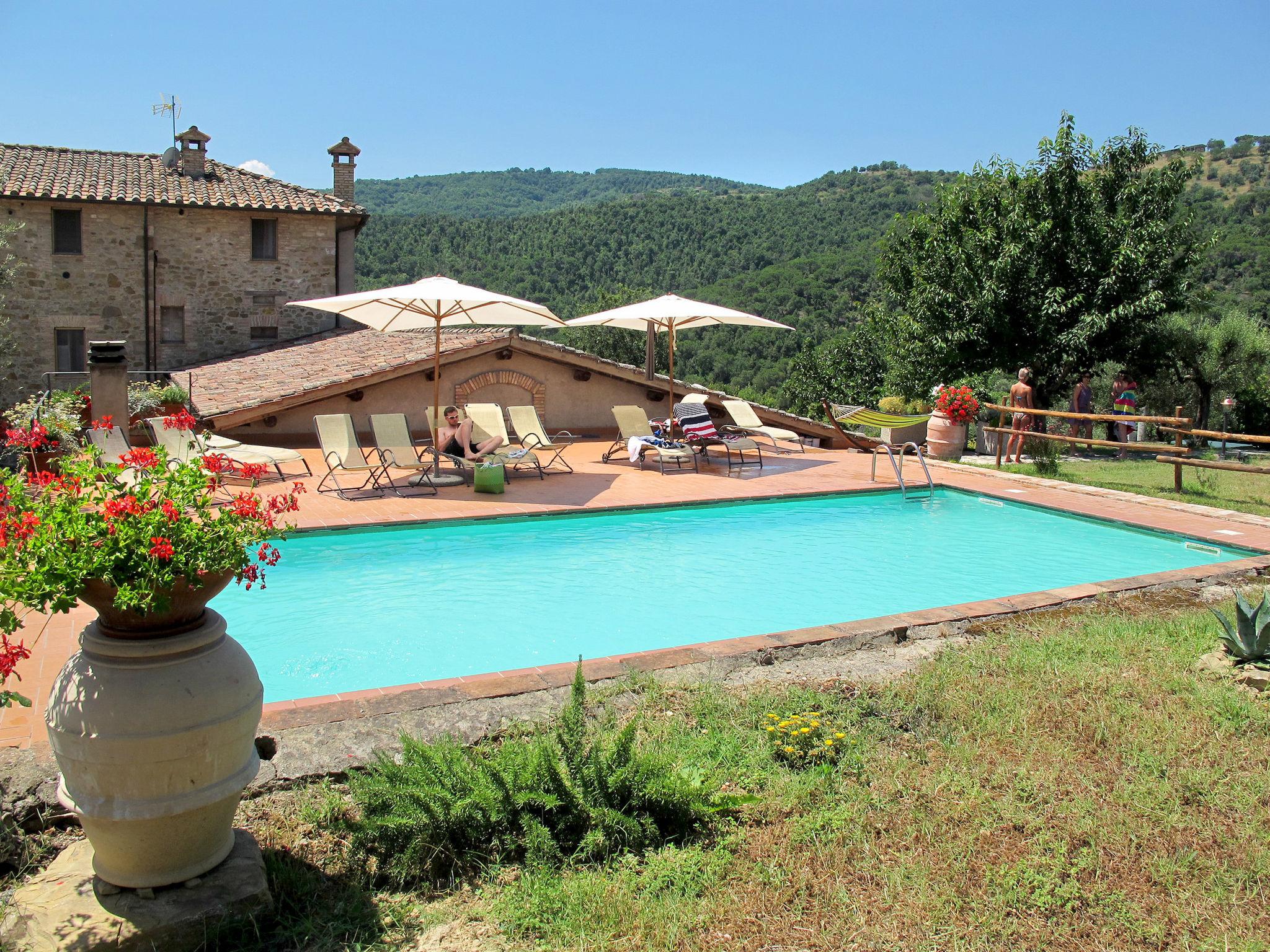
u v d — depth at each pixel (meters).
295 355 20.16
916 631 5.98
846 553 9.24
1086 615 6.34
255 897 2.96
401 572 8.26
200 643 2.92
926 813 3.63
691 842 3.48
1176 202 21.02
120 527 2.76
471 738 4.18
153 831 2.83
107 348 11.70
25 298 21.52
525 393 17.27
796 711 4.50
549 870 3.26
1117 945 2.90
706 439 13.80
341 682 5.70
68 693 2.80
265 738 4.11
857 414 14.74
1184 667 5.24
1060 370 21.48
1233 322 22.83
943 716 4.54
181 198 22.25
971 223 22.31
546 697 4.72
